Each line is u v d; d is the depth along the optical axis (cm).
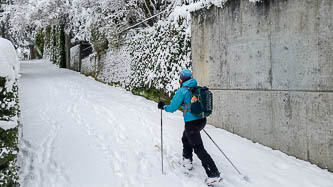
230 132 493
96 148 407
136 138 459
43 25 1698
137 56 902
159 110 683
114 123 546
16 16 1561
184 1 737
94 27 1242
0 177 238
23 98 741
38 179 307
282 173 329
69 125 516
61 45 1975
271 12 394
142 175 329
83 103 730
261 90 420
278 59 387
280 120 390
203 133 478
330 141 324
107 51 1168
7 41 334
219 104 520
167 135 475
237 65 467
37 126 489
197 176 329
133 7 1009
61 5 1475
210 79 541
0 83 256
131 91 927
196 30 571
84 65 1496
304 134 355
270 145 409
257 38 421
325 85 326
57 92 882
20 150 370
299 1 351
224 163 361
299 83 358
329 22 317
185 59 636
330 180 305
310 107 346
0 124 247
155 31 795
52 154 373
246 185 303
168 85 695
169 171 341
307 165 345
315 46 335
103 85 1114
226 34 488
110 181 313
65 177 316
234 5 463
